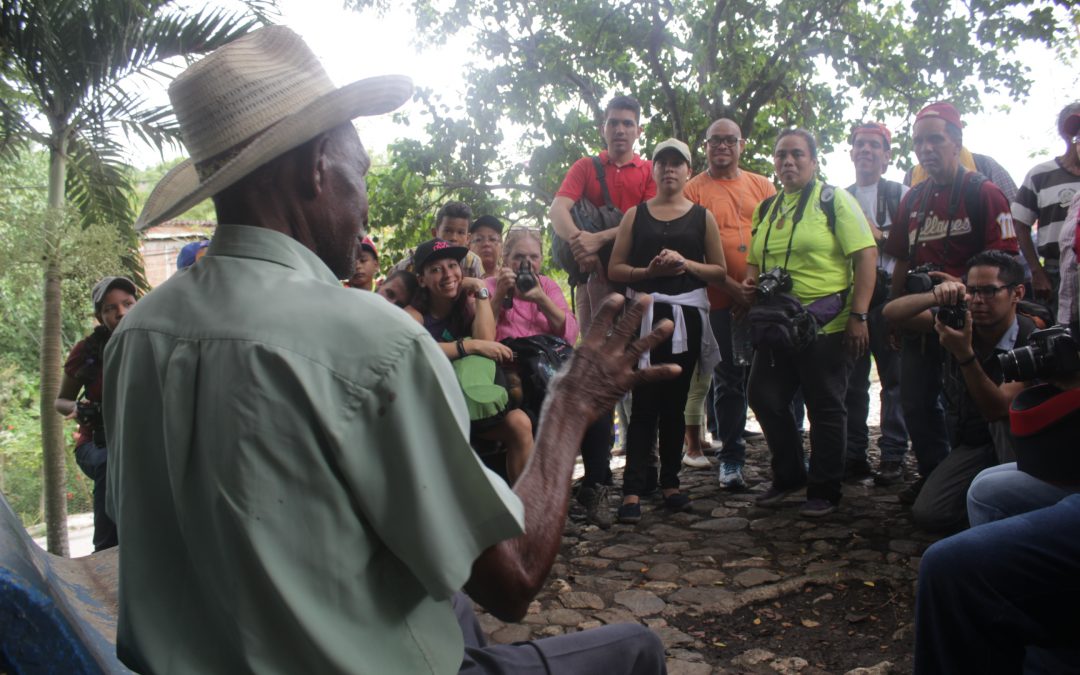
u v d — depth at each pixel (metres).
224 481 1.13
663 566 4.03
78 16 6.52
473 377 4.04
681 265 4.54
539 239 4.73
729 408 5.32
